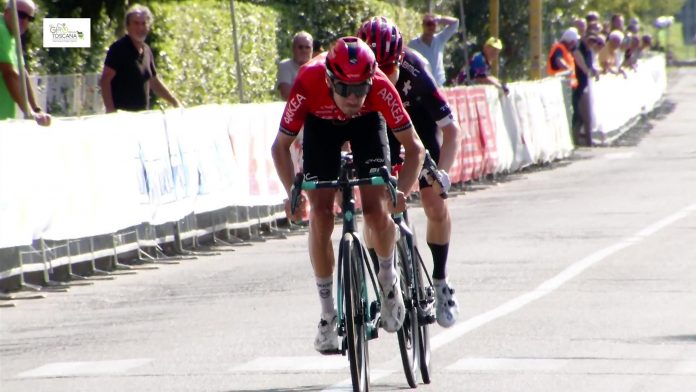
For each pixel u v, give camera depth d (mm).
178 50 39781
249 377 15117
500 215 32406
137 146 25953
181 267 25781
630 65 74312
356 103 13297
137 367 15922
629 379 14516
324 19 53844
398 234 14719
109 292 22734
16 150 22406
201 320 19250
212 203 28594
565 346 16406
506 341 16844
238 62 35406
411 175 14086
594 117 57625
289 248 28375
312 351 16562
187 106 40500
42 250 23375
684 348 16094
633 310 18828
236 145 29797
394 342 17281
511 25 72562
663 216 30562
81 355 16906
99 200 24625
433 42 37594
